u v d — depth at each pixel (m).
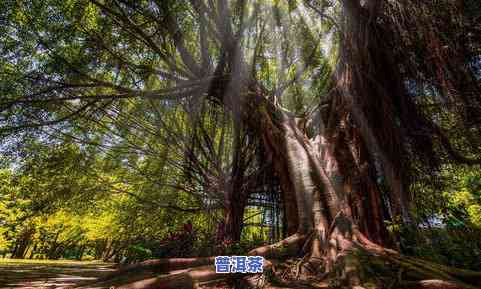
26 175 10.66
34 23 7.01
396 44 6.11
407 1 5.73
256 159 8.62
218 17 6.94
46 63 7.40
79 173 11.47
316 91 7.85
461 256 5.62
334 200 4.99
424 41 5.77
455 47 5.66
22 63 7.38
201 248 7.88
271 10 8.04
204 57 7.94
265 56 9.02
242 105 7.64
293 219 5.55
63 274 7.21
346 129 6.08
